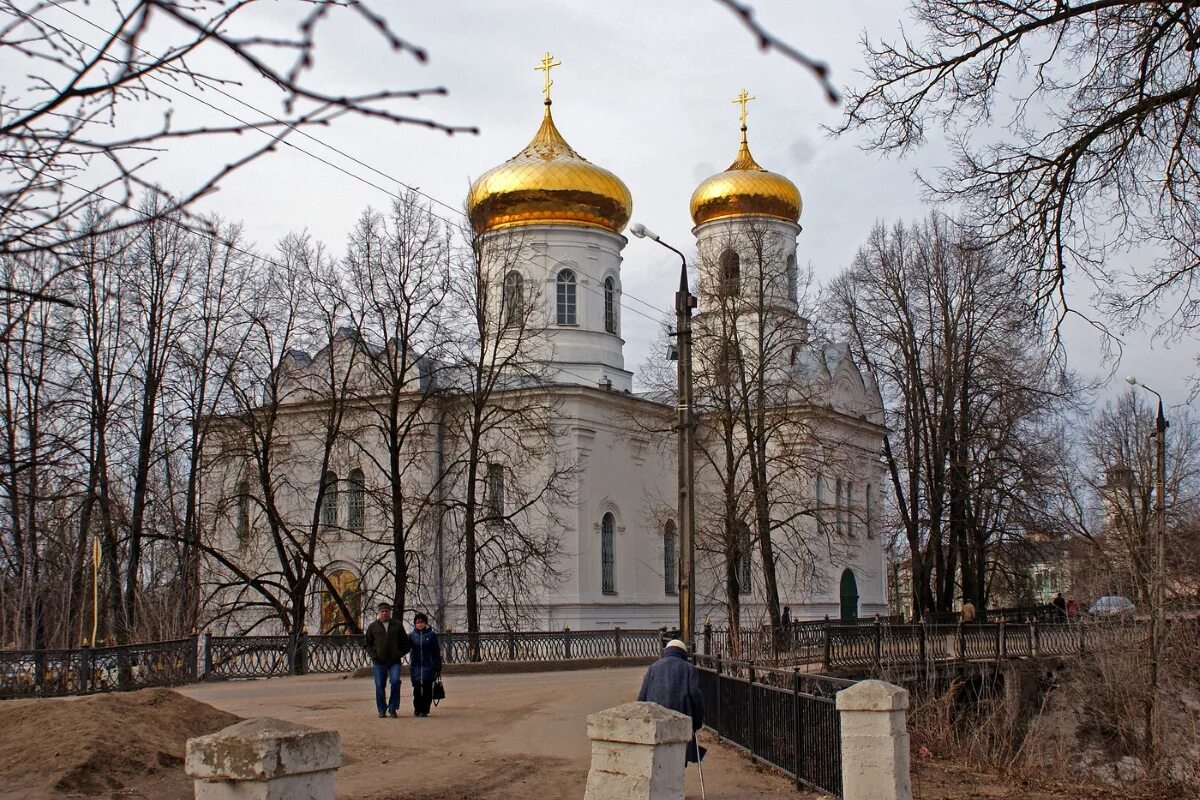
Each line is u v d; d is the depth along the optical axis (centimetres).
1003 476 4453
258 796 750
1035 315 1538
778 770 1600
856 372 5800
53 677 2509
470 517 4122
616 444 5022
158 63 494
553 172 5028
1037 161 1498
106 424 3875
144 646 2723
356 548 4741
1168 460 4325
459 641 3612
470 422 4656
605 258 5169
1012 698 3002
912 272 4731
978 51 1490
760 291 4400
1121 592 3609
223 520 4591
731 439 4206
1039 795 1727
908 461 4719
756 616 5106
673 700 1395
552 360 4784
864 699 1297
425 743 1870
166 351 4103
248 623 4772
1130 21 1383
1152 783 2164
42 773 1399
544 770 1617
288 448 4619
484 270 4372
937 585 4584
